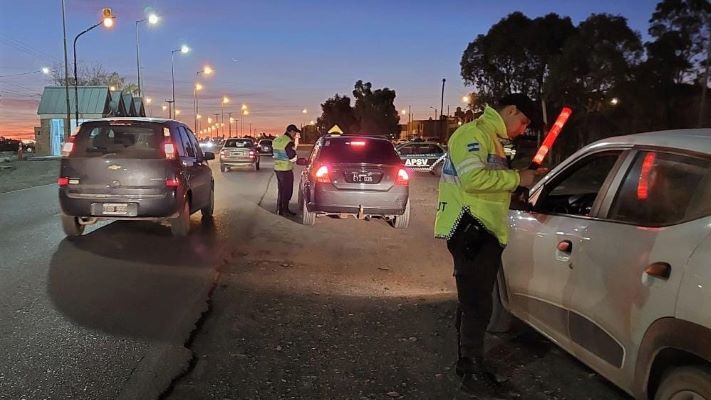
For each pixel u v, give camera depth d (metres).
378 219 12.18
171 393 4.07
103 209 9.05
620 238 3.48
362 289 6.76
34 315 5.64
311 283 7.00
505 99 3.79
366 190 10.51
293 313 5.78
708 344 2.71
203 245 9.17
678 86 32.81
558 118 3.82
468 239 3.75
